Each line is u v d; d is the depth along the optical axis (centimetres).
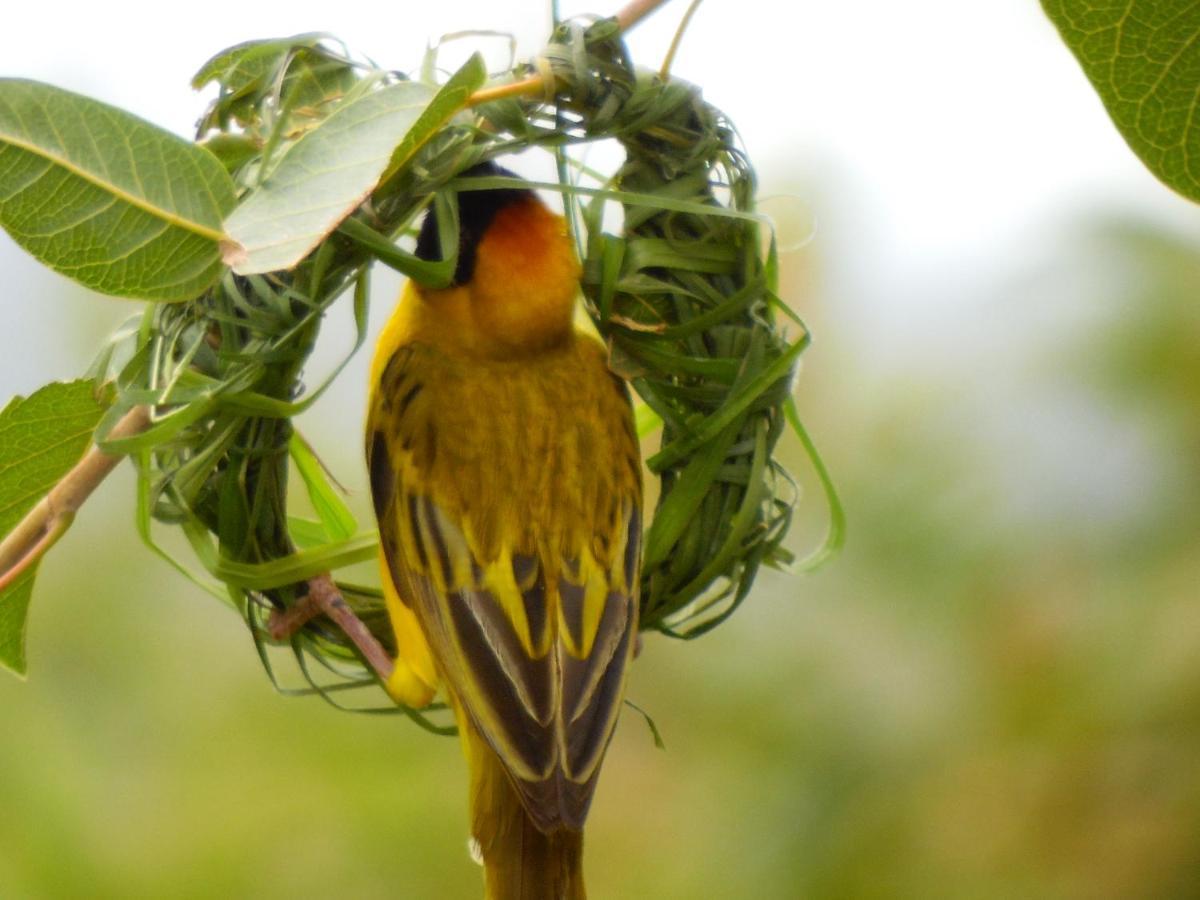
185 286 546
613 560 686
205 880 890
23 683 939
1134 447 909
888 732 916
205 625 975
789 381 683
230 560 667
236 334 618
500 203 711
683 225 670
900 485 928
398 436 713
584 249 699
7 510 652
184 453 655
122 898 878
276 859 909
